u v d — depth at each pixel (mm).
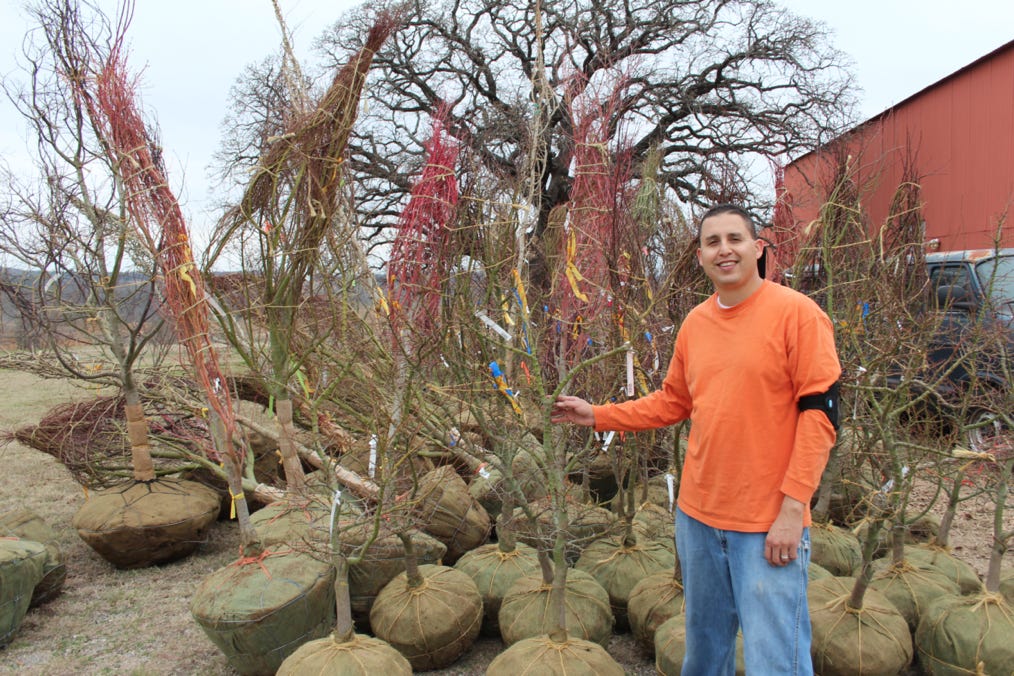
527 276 3705
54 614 4297
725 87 18156
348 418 4953
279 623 3297
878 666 3008
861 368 3719
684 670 2678
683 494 2576
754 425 2344
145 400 5777
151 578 4812
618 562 4020
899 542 3805
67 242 4895
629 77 4012
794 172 6770
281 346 4449
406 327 3336
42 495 6828
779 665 2266
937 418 4715
